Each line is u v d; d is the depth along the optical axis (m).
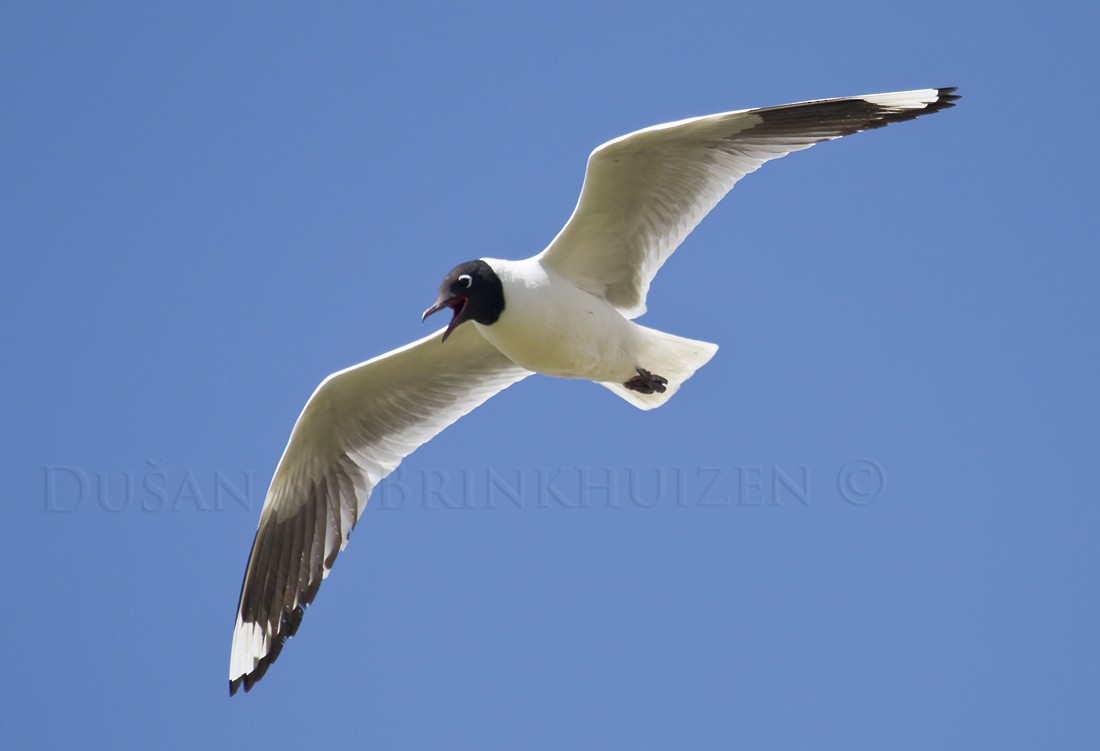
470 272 12.05
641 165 12.03
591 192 12.09
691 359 13.01
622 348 12.71
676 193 12.40
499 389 13.91
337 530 13.69
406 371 13.42
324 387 13.20
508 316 12.13
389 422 13.77
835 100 12.10
